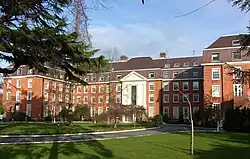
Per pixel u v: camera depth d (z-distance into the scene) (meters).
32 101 63.25
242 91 46.38
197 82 64.81
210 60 49.28
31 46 4.73
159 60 71.12
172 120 64.19
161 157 13.88
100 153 14.89
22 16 4.40
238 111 37.09
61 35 4.79
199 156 14.28
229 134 30.34
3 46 4.60
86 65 5.65
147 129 39.34
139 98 67.75
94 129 34.12
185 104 65.00
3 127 32.25
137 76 68.62
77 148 16.75
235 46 48.03
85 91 75.69
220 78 48.38
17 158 12.94
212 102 48.16
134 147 17.88
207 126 46.72
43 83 63.94
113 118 41.38
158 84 67.31
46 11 4.42
